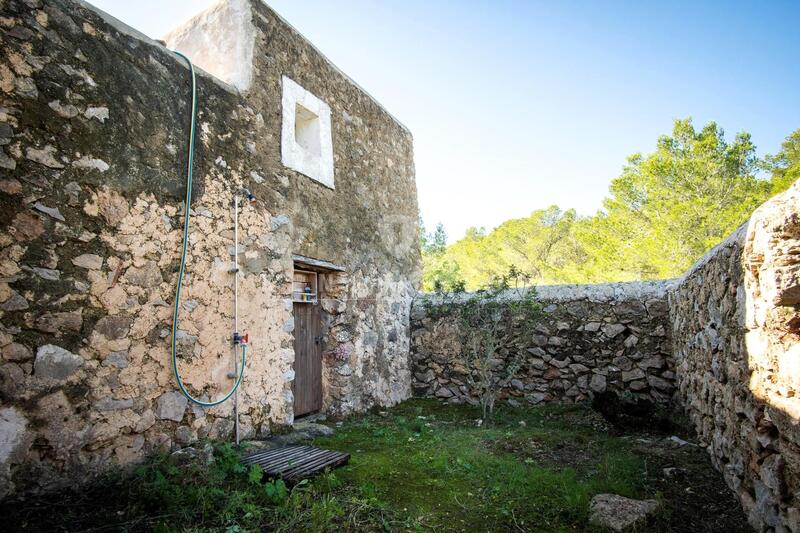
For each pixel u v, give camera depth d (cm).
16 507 228
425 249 1853
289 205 461
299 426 445
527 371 610
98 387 280
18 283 249
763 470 221
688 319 427
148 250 318
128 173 310
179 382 325
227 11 451
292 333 450
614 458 347
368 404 571
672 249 1023
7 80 253
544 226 1870
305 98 502
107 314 289
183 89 360
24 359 247
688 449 372
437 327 682
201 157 368
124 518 231
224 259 379
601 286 594
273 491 261
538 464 350
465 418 548
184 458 305
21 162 255
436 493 289
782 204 182
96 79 297
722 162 1084
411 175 762
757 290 220
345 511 255
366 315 586
